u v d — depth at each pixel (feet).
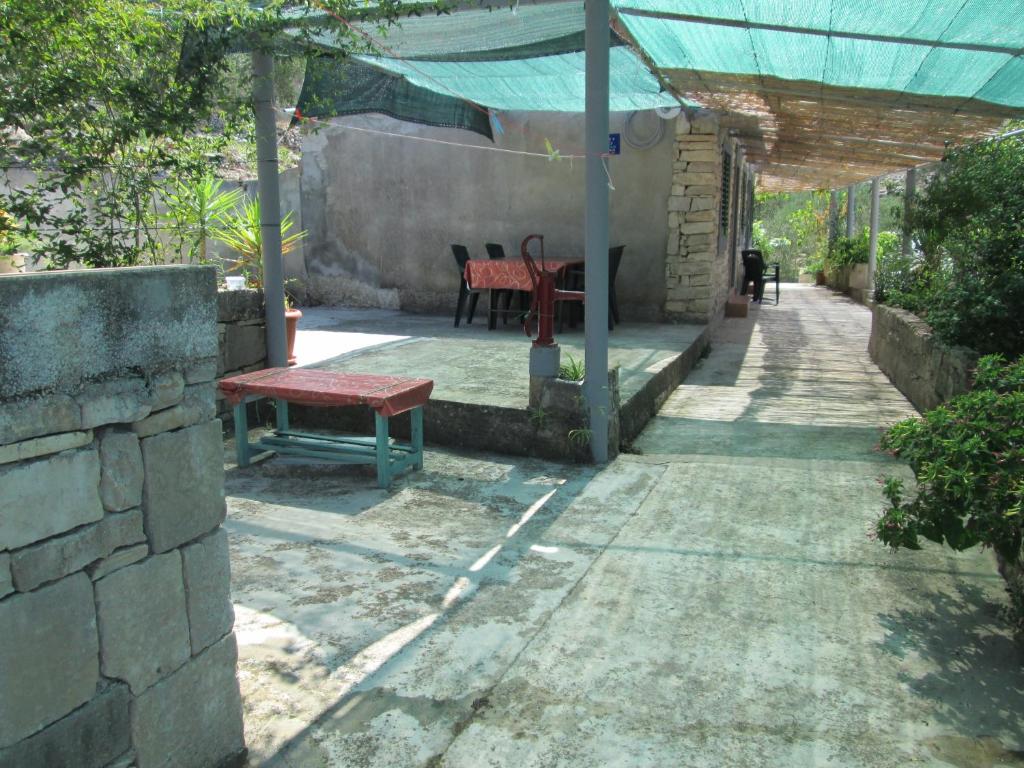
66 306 5.42
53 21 10.44
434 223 34.22
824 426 19.33
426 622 9.68
